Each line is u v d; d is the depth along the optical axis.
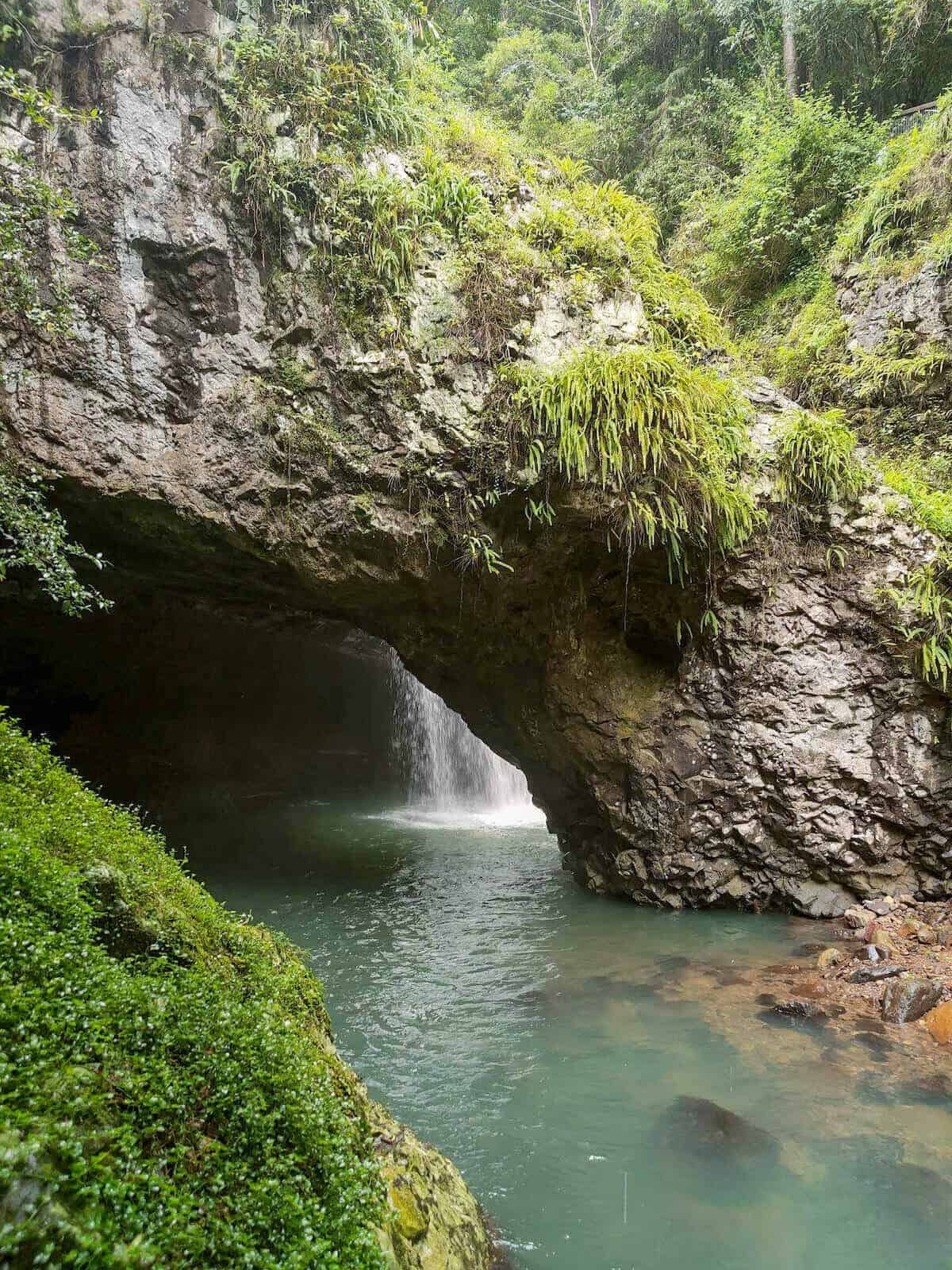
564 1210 3.23
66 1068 1.88
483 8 20.09
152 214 6.05
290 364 6.32
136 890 3.18
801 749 6.96
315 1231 1.95
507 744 8.91
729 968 5.82
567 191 7.29
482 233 6.52
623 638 7.62
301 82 6.36
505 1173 3.49
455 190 6.49
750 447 6.92
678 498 6.49
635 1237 3.07
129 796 12.63
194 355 6.21
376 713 16.80
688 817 7.29
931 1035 4.68
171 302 6.16
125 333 6.03
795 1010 5.00
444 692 8.90
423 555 6.62
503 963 6.15
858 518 6.92
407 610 7.63
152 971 2.77
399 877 9.05
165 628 11.88
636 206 7.37
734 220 11.89
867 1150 3.58
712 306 12.21
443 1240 2.64
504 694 8.30
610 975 5.80
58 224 4.98
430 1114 3.99
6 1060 1.79
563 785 8.33
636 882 7.68
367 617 8.08
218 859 10.07
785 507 6.96
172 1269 1.60
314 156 6.30
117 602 10.21
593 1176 3.45
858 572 6.89
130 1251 1.52
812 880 7.11
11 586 7.84
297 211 6.31
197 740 13.99
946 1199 3.26
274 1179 2.02
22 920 2.35
